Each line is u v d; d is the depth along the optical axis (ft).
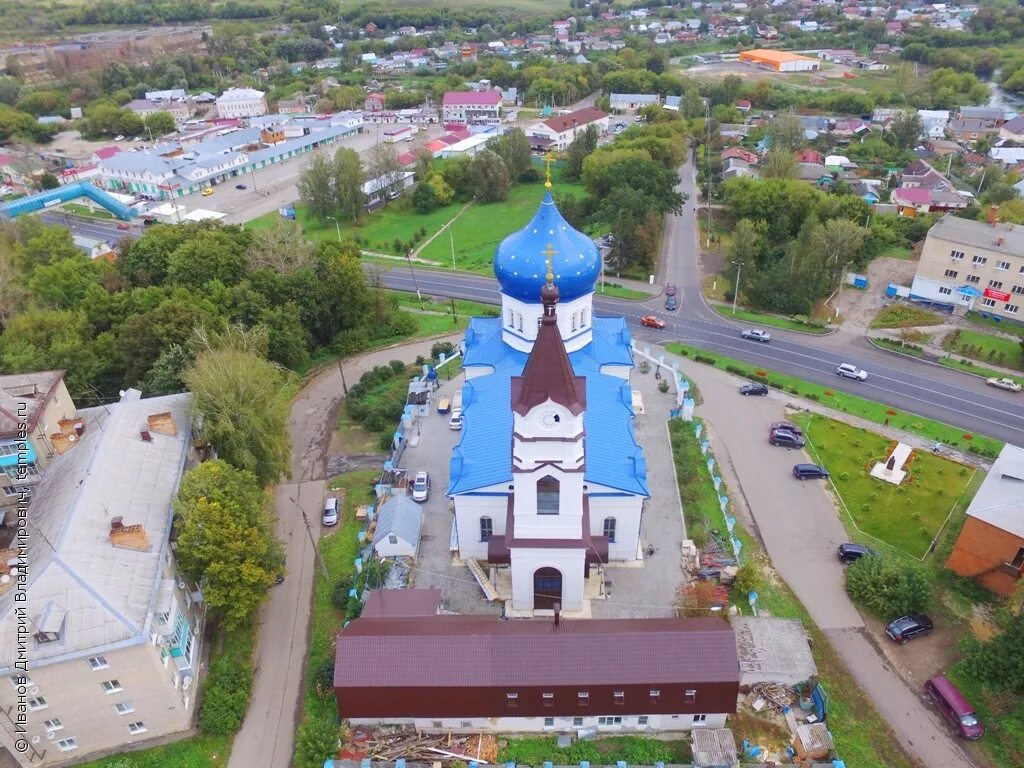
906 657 205.77
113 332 339.77
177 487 213.25
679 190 650.43
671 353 375.45
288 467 269.85
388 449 295.28
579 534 198.70
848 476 277.85
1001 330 394.32
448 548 238.27
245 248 405.39
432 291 467.93
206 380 246.27
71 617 166.09
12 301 366.84
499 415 237.86
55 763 178.91
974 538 220.02
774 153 616.80
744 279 437.99
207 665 205.16
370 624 191.93
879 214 535.19
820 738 175.63
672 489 263.90
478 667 177.68
